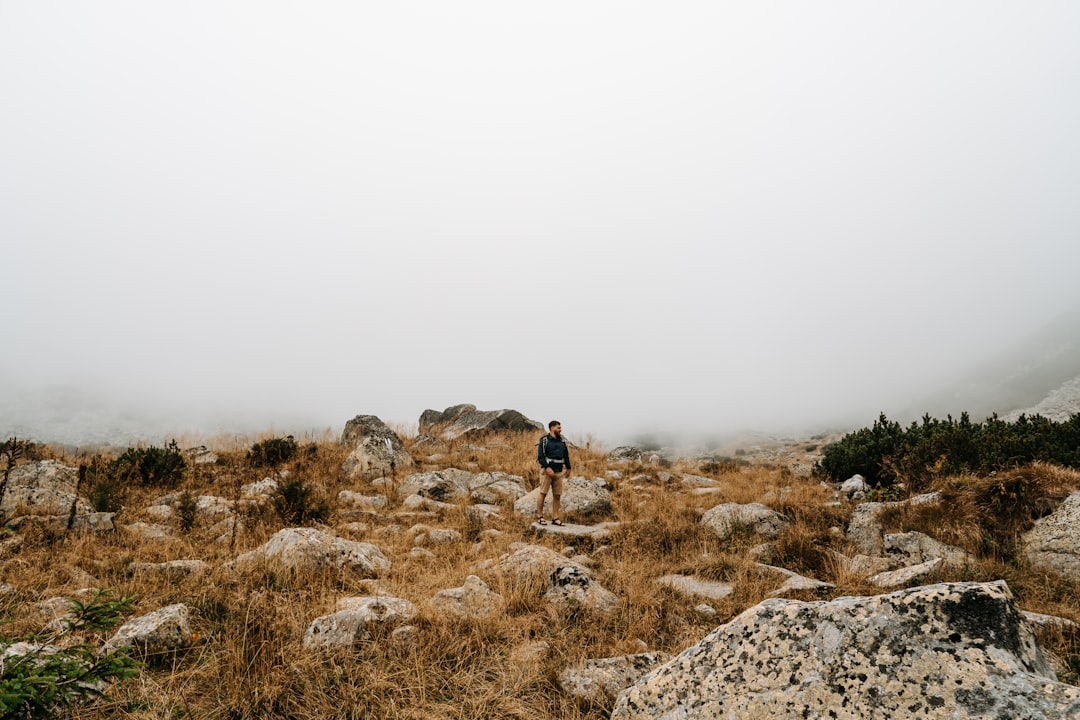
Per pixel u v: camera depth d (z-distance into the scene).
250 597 6.29
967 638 3.04
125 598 4.28
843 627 3.36
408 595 6.90
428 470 17.41
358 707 4.40
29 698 3.43
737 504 11.80
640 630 6.16
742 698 3.35
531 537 11.07
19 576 6.59
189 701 4.31
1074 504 8.34
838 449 17.53
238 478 14.40
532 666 5.20
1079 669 4.94
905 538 9.15
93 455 15.59
